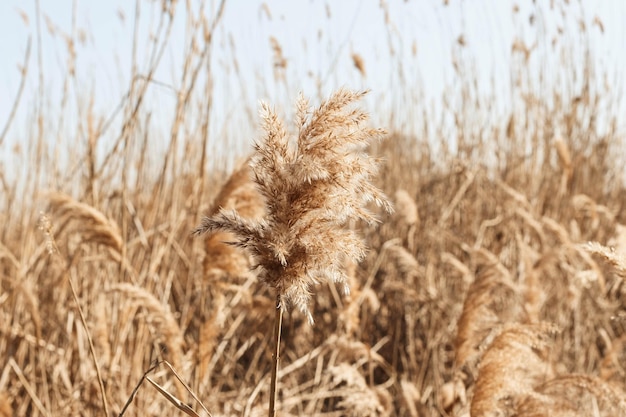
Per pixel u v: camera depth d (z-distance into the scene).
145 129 4.40
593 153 7.27
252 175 1.60
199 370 3.65
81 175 4.61
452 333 5.14
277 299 1.62
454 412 3.51
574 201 6.17
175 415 3.85
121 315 3.81
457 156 6.78
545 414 2.60
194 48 4.08
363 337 5.38
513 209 6.24
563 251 4.63
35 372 4.35
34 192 4.49
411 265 5.11
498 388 2.72
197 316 4.80
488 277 3.28
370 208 6.45
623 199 7.66
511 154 6.96
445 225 6.34
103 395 2.46
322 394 4.56
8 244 5.06
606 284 5.57
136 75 4.00
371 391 3.36
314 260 1.56
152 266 4.11
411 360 5.09
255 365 5.11
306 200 1.56
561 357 5.16
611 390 2.64
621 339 4.32
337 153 1.55
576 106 7.01
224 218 1.59
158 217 4.48
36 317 3.89
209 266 3.59
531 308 4.20
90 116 4.14
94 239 3.67
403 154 7.24
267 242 1.57
